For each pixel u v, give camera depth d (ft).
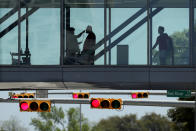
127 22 134.92
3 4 135.64
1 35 135.44
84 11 135.33
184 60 134.00
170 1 134.51
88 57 135.03
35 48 135.33
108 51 135.03
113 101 157.58
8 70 134.92
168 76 134.00
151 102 157.38
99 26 135.33
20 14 135.64
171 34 134.51
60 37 135.23
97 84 135.33
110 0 135.03
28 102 158.71
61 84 137.39
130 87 137.69
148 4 134.62
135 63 134.51
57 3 135.33
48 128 614.34
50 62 135.13
